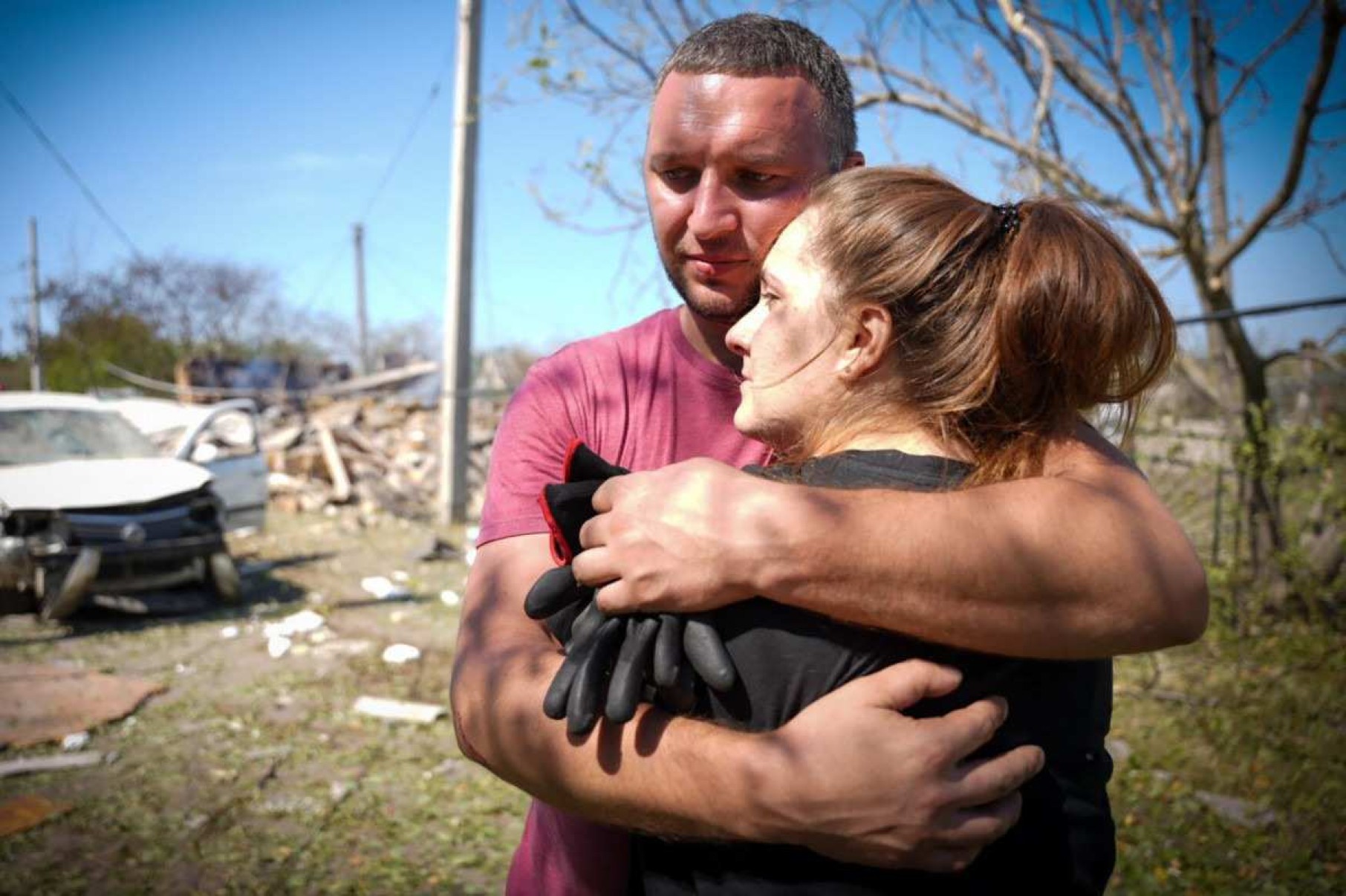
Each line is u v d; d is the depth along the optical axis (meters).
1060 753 1.11
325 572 10.28
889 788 0.97
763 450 1.53
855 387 1.21
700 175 1.40
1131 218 6.35
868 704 1.01
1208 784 4.69
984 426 1.19
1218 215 7.41
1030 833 1.09
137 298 32.81
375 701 6.27
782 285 1.24
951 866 1.00
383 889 4.14
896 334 1.17
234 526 10.59
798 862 1.08
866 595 1.02
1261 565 6.40
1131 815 4.35
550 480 1.46
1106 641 1.04
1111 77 5.96
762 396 1.24
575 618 1.20
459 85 12.04
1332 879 3.83
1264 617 6.38
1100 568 1.03
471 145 12.26
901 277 1.16
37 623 8.05
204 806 4.85
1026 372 1.17
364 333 38.38
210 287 33.97
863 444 1.20
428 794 5.04
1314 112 5.29
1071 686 1.13
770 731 1.05
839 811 0.98
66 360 30.38
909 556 1.01
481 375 22.25
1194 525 6.66
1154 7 5.90
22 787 5.04
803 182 1.39
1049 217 1.20
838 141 1.44
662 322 1.59
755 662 1.07
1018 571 1.01
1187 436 6.41
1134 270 1.19
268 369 25.44
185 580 8.25
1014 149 5.94
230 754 5.49
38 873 4.20
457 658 1.32
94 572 7.62
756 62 1.36
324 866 4.32
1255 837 4.12
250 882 4.17
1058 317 1.13
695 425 1.53
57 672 6.73
